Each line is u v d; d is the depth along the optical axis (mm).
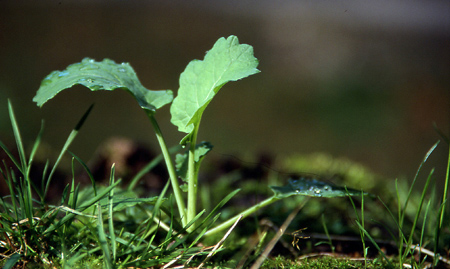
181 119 625
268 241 657
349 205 737
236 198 759
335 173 822
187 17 3051
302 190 637
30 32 2504
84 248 608
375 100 1969
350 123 1748
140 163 792
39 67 2008
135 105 1821
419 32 3064
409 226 708
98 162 797
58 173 800
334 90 2037
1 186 754
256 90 2057
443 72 2326
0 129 1402
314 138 1598
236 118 1743
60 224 597
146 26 2783
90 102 1800
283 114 1814
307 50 2590
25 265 598
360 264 623
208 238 656
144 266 589
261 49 2557
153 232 642
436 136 1682
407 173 1326
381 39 2885
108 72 642
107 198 625
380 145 1563
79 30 2604
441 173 1326
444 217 637
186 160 642
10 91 1716
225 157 842
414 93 2055
